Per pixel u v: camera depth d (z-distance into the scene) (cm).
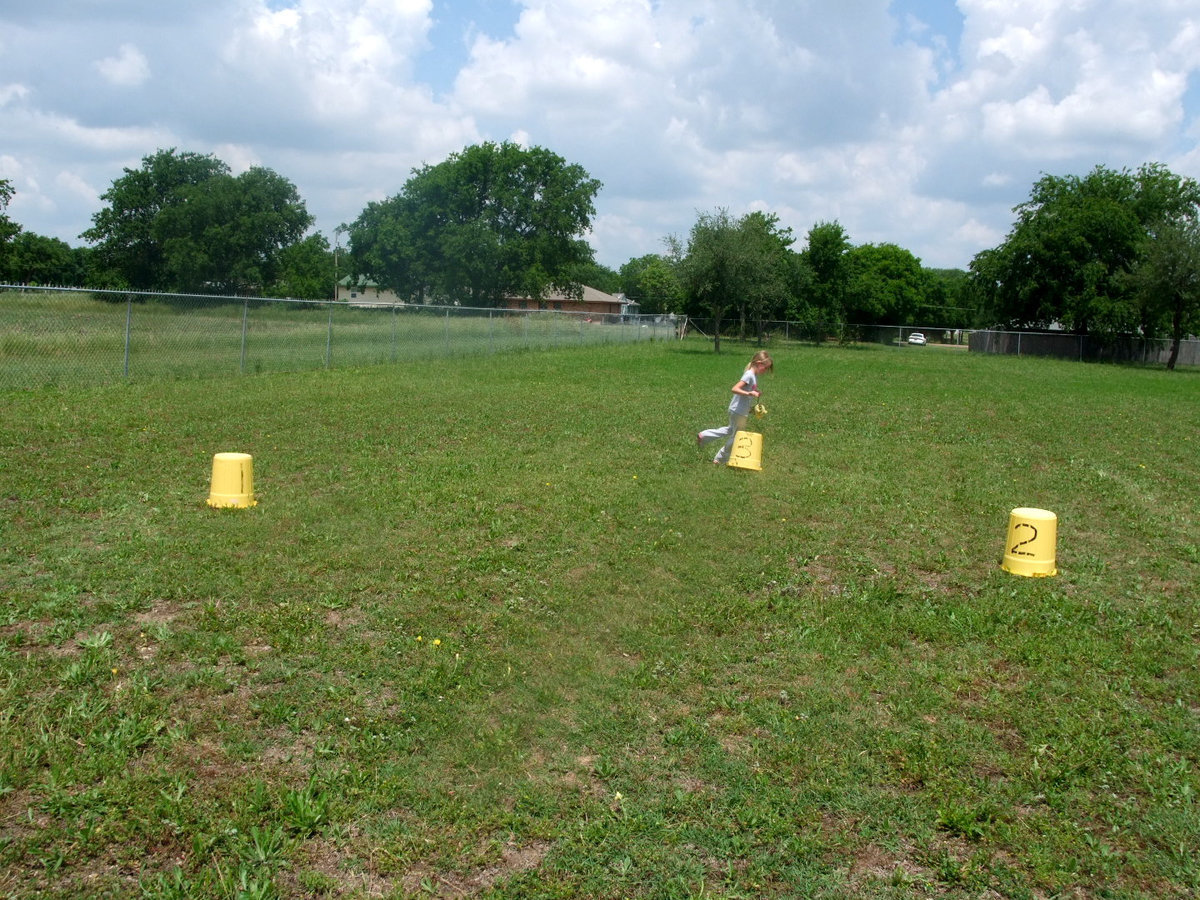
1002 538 839
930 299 8969
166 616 562
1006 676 527
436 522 800
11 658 486
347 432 1284
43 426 1200
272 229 6800
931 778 410
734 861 352
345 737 426
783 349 4838
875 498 983
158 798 371
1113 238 5012
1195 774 424
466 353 3048
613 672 513
